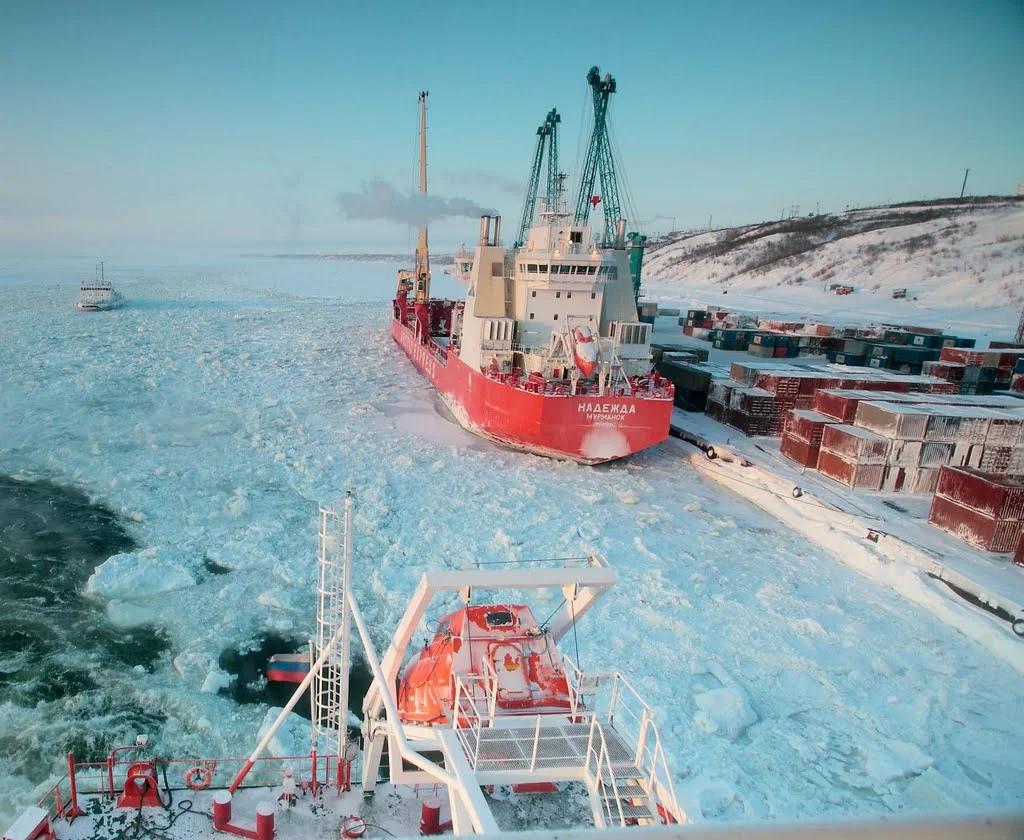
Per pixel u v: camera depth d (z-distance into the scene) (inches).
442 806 311.3
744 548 718.5
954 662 523.5
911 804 385.4
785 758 419.5
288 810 305.6
